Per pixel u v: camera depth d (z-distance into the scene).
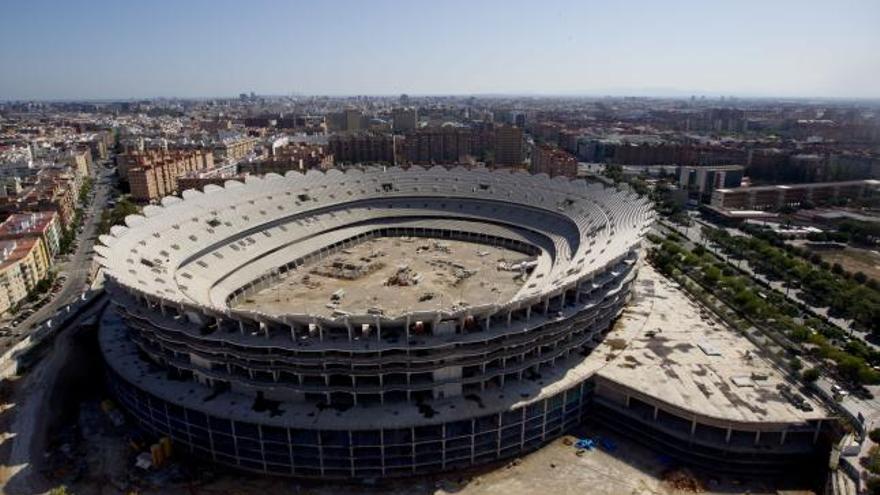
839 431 98.81
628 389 112.12
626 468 103.56
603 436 113.50
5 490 98.31
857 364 122.69
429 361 104.19
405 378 108.12
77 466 104.50
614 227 172.25
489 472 103.31
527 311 114.25
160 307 121.19
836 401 109.44
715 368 120.88
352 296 171.38
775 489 98.62
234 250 187.12
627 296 152.12
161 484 100.19
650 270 193.25
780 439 104.00
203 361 112.81
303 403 106.12
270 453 102.44
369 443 100.19
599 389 117.88
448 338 106.94
